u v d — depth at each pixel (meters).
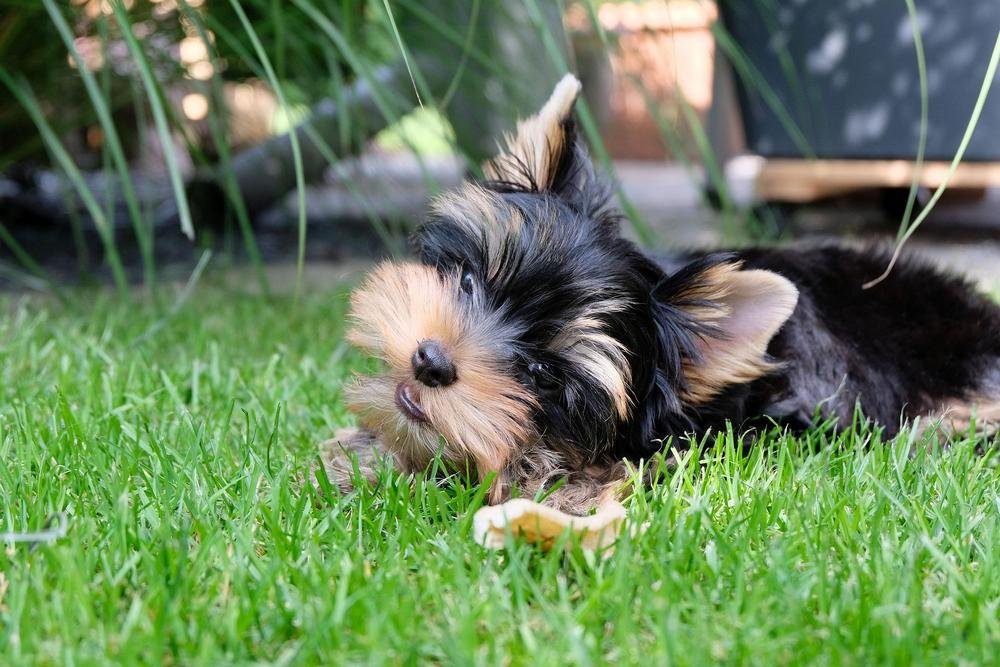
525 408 0.53
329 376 0.66
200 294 0.92
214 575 0.47
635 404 0.55
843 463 0.55
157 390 0.62
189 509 0.50
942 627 0.45
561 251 0.54
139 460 0.54
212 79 0.82
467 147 1.00
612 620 0.45
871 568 0.47
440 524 0.51
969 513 0.51
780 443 0.56
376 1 0.65
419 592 0.47
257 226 1.31
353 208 1.45
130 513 0.49
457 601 0.46
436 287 0.55
